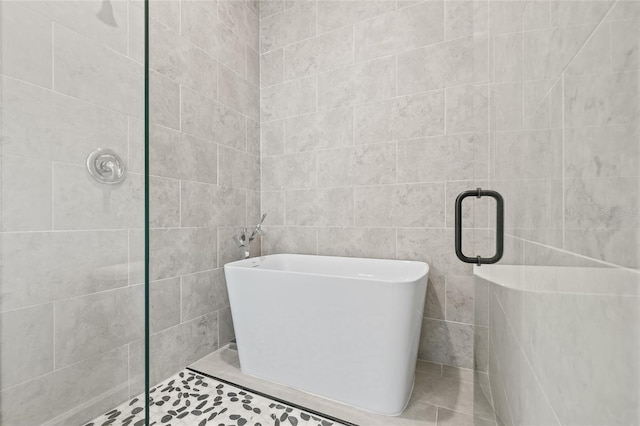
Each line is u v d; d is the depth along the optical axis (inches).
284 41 95.9
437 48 75.1
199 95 78.6
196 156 77.5
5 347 16.8
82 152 16.0
